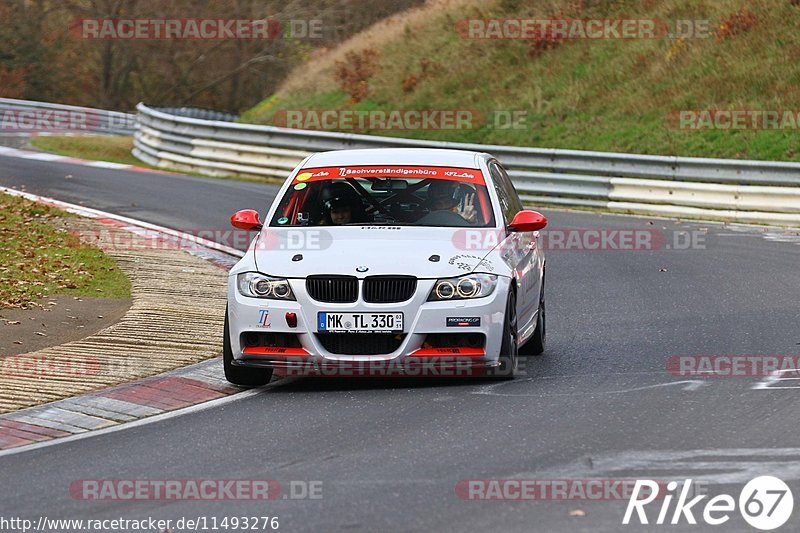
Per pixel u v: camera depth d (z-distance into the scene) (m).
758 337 37.00
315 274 30.08
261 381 31.53
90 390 30.59
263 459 23.62
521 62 113.69
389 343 29.81
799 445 23.59
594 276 52.41
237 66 198.75
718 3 108.56
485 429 25.61
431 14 131.00
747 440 24.12
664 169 78.81
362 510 19.78
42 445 25.58
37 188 81.12
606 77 104.75
